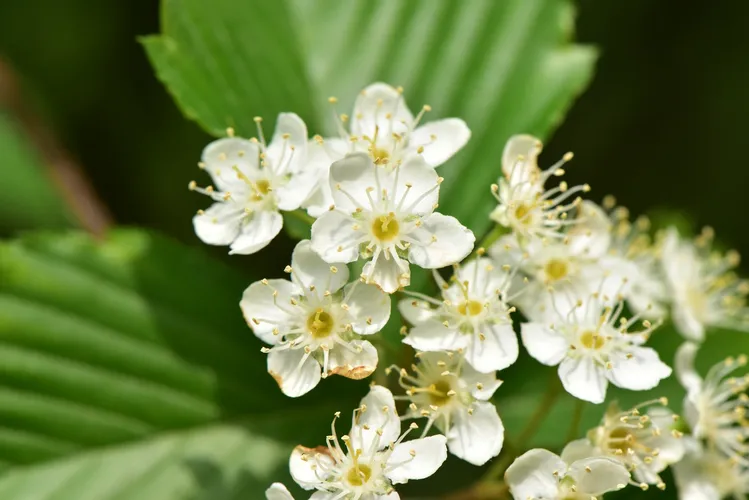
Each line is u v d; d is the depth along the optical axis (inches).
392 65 9.6
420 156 8.6
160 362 9.3
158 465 9.2
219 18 9.3
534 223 8.8
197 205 10.3
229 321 9.3
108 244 9.3
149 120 10.4
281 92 9.4
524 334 8.7
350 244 8.5
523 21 9.6
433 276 9.0
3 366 9.2
